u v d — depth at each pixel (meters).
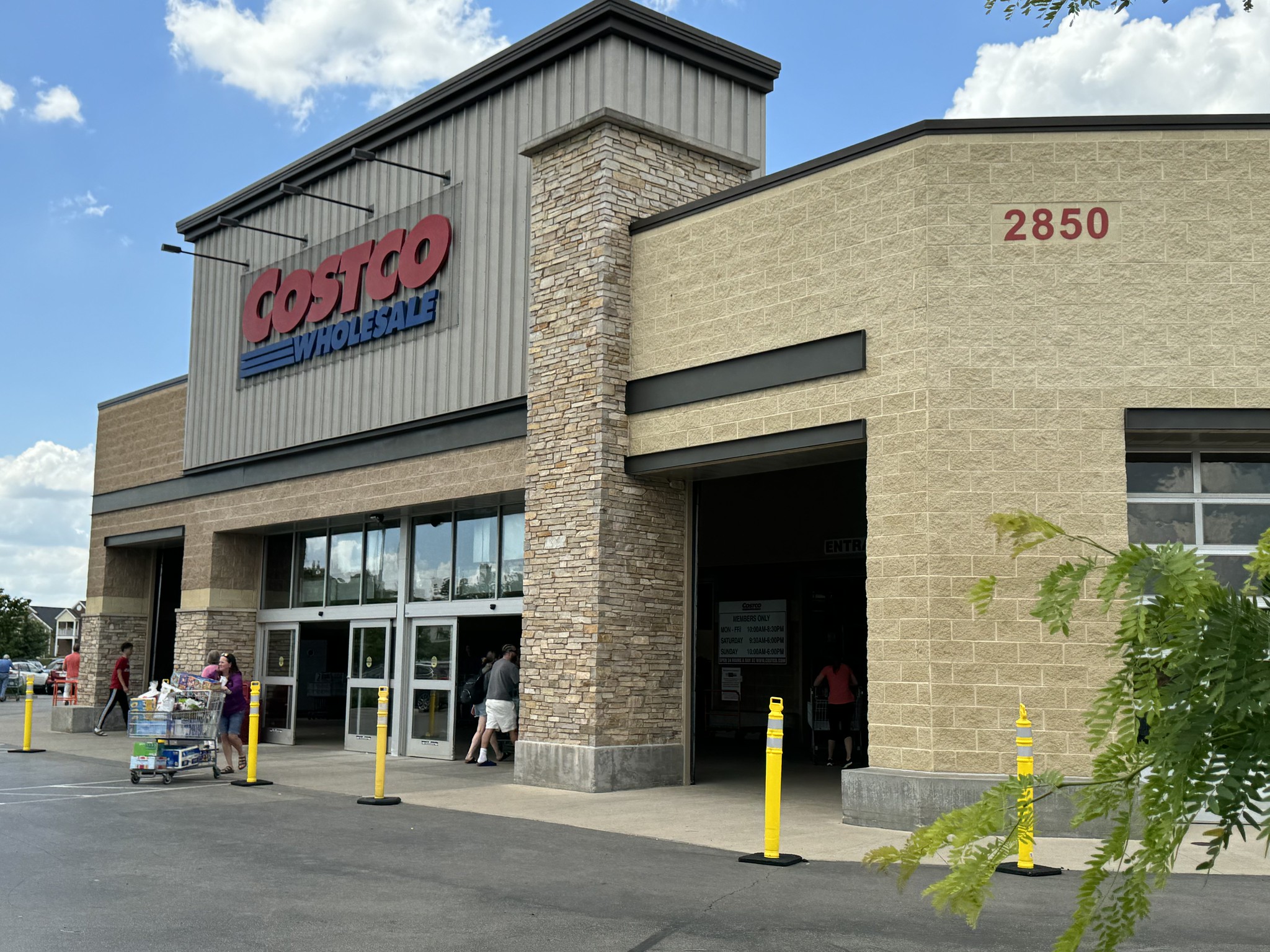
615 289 16.14
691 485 16.62
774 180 14.57
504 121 18.56
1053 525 1.52
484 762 18.80
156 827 12.00
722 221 15.17
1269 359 12.37
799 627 22.67
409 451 19.64
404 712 20.66
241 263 23.67
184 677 18.19
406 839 11.36
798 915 8.16
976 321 12.70
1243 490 12.94
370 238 20.94
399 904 8.43
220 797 14.55
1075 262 12.66
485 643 21.28
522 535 18.80
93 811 13.18
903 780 12.01
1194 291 12.50
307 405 22.02
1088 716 1.41
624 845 11.10
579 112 17.22
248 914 8.05
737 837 11.65
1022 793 1.45
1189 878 9.55
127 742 23.70
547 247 17.00
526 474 16.95
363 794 14.98
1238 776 1.28
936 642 12.24
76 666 27.84
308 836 11.49
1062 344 12.57
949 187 12.95
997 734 12.01
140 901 8.41
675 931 7.67
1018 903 8.50
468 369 18.64
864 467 21.41
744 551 23.00
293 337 22.45
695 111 17.75
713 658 24.12
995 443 12.48
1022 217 12.79
